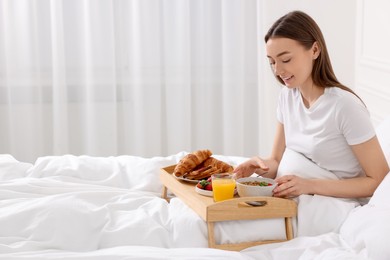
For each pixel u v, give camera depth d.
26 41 3.82
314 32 1.98
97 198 2.06
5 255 1.56
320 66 2.03
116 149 3.99
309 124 2.10
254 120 4.15
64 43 3.91
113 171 2.40
